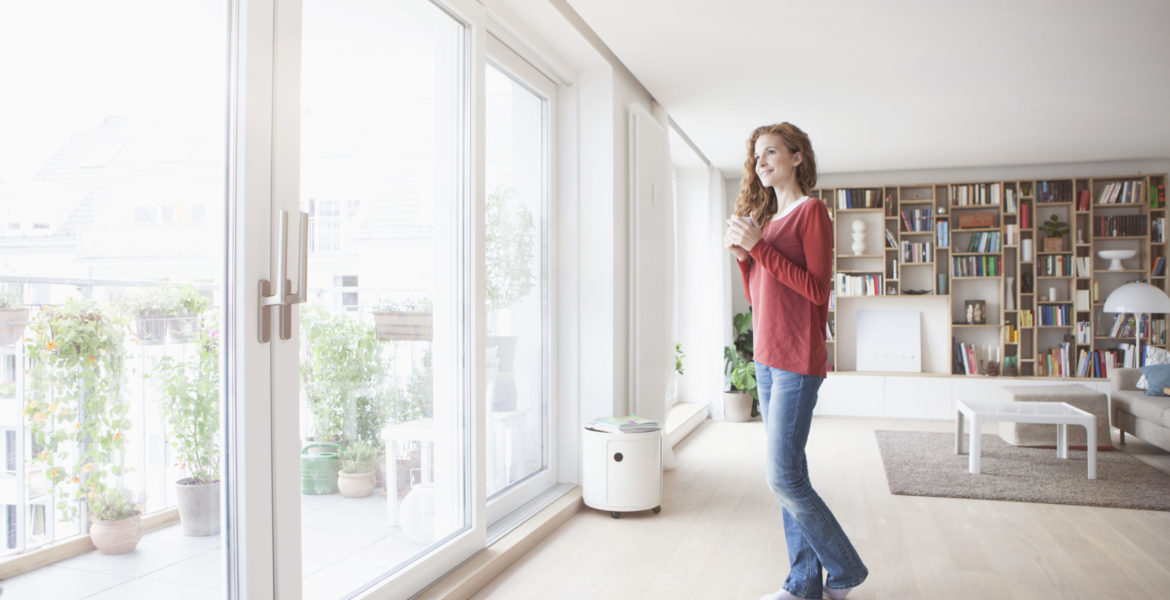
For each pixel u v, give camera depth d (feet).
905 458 16.89
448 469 8.98
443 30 8.89
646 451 11.97
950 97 16.30
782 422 7.60
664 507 12.62
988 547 10.54
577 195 13.58
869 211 25.22
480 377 9.43
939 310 25.16
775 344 7.61
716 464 16.37
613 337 13.35
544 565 9.68
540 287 12.86
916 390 23.93
